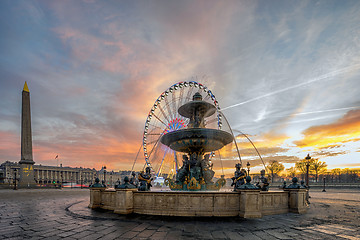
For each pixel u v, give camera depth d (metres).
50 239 6.14
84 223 8.00
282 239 6.14
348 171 85.81
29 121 49.59
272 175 63.62
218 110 20.36
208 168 14.41
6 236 6.46
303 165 72.31
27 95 50.06
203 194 9.20
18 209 12.16
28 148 48.62
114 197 10.81
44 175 119.00
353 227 7.61
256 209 9.05
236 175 12.72
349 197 23.34
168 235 6.43
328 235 6.59
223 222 8.02
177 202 9.27
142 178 12.66
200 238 6.16
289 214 10.00
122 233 6.64
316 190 45.00
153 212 9.40
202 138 13.53
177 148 15.09
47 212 10.88
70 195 25.30
